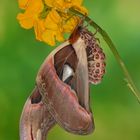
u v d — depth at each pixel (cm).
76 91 84
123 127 126
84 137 126
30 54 124
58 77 84
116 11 125
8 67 124
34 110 85
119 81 125
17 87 124
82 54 84
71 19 86
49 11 86
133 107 126
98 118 126
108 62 124
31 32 125
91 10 125
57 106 84
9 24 125
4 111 124
